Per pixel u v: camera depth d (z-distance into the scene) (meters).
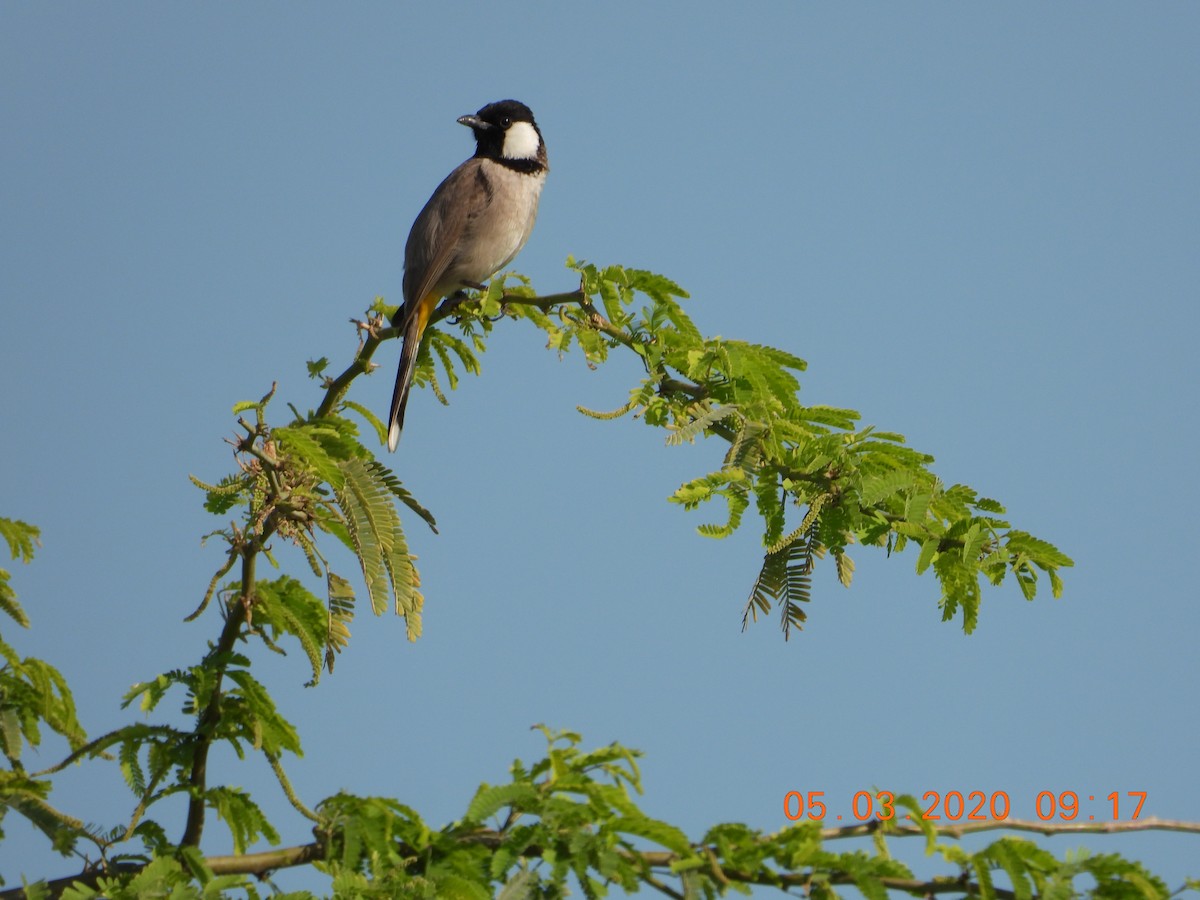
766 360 9.25
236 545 8.16
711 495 8.41
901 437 8.86
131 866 7.43
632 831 6.33
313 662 8.16
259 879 7.18
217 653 8.12
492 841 6.49
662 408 9.34
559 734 6.83
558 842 6.29
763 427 8.66
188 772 7.83
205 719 7.85
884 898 5.93
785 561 8.52
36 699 8.33
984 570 8.46
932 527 8.55
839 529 8.45
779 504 8.60
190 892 6.61
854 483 8.45
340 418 8.55
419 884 6.39
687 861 6.09
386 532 8.02
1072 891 5.90
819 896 6.07
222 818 7.91
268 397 8.23
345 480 8.09
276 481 8.12
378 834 6.77
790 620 8.46
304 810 7.15
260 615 8.35
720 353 9.23
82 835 7.56
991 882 6.04
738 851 6.17
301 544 8.20
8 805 7.52
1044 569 8.52
